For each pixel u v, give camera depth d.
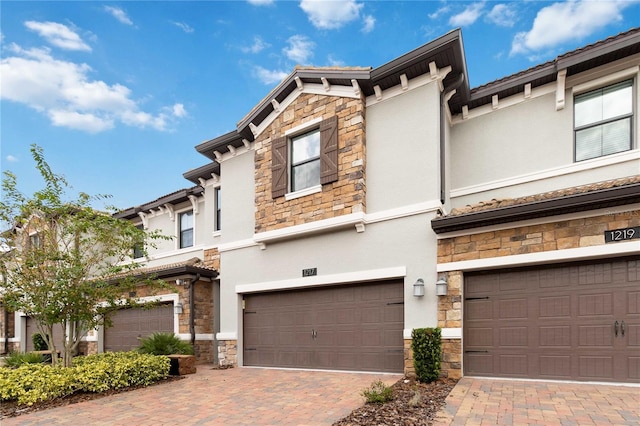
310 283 10.07
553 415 5.23
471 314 8.02
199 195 15.30
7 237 9.16
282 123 11.11
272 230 10.88
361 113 9.60
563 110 9.23
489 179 9.95
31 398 7.13
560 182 9.04
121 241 9.85
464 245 8.07
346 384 7.88
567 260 7.14
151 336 11.55
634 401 5.71
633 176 7.75
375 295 9.27
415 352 7.73
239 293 11.71
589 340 6.92
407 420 5.25
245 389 7.91
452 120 10.65
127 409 6.67
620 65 8.52
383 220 9.13
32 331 18.77
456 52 8.40
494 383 7.19
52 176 9.05
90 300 9.20
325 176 9.92
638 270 6.66
